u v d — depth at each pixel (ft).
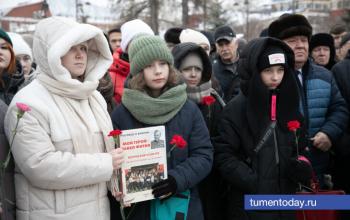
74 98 6.86
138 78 8.04
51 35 6.64
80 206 6.57
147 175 7.19
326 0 112.57
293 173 8.36
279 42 8.74
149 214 7.66
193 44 9.94
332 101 11.02
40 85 6.73
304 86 10.96
